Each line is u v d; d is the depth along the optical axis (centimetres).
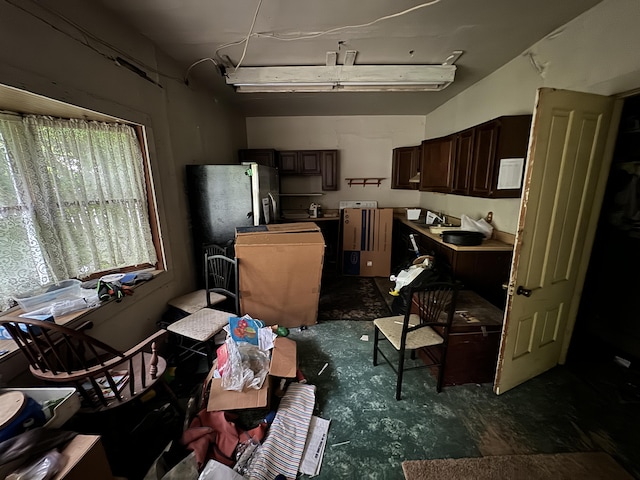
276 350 190
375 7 176
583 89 189
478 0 170
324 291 368
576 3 174
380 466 139
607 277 227
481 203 313
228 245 273
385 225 418
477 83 312
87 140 183
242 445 143
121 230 209
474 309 206
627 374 203
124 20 188
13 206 149
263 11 179
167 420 159
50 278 165
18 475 84
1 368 120
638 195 203
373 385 195
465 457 142
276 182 382
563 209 171
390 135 475
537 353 195
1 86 119
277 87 285
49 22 136
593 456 142
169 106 246
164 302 235
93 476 97
